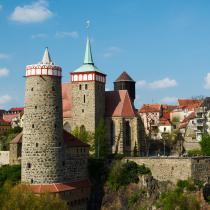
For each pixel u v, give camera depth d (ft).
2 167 419.13
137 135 467.93
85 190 400.06
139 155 468.34
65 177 384.68
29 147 374.43
